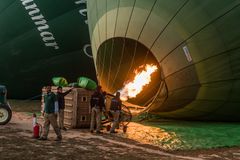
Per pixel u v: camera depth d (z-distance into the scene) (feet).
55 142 37.52
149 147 37.60
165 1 46.47
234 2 45.62
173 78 48.39
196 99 50.90
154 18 47.21
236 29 46.19
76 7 79.87
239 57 47.32
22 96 91.86
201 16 45.65
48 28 81.00
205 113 55.06
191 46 46.44
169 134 46.16
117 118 46.21
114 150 34.68
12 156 29.60
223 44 46.39
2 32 85.40
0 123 48.70
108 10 51.57
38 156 30.17
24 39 83.61
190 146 39.37
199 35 46.11
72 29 80.43
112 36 51.29
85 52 81.66
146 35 48.24
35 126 39.52
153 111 55.62
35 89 89.15
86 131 47.24
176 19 46.26
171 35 46.78
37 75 86.17
